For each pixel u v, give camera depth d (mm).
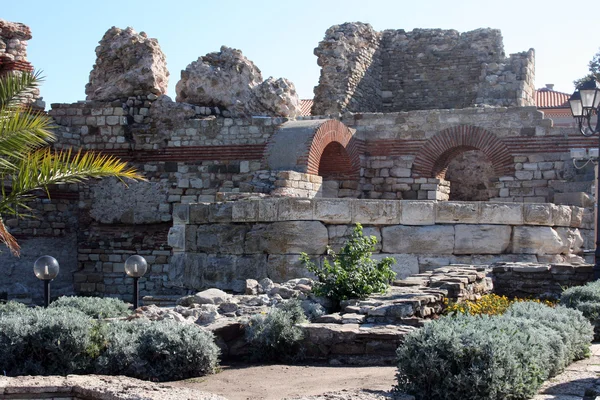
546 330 8656
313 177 23359
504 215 17203
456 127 25734
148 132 27219
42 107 26422
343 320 10695
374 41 34500
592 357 9875
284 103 28344
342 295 12336
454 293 12805
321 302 12242
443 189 26531
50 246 26172
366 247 13156
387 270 12969
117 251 26609
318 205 16500
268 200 16812
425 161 26047
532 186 24719
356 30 33000
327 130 24469
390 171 26469
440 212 16984
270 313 10609
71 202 26953
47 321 9703
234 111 27891
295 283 13875
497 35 33562
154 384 7578
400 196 26297
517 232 17281
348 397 6941
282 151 23844
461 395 7047
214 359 9711
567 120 45844
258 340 10383
